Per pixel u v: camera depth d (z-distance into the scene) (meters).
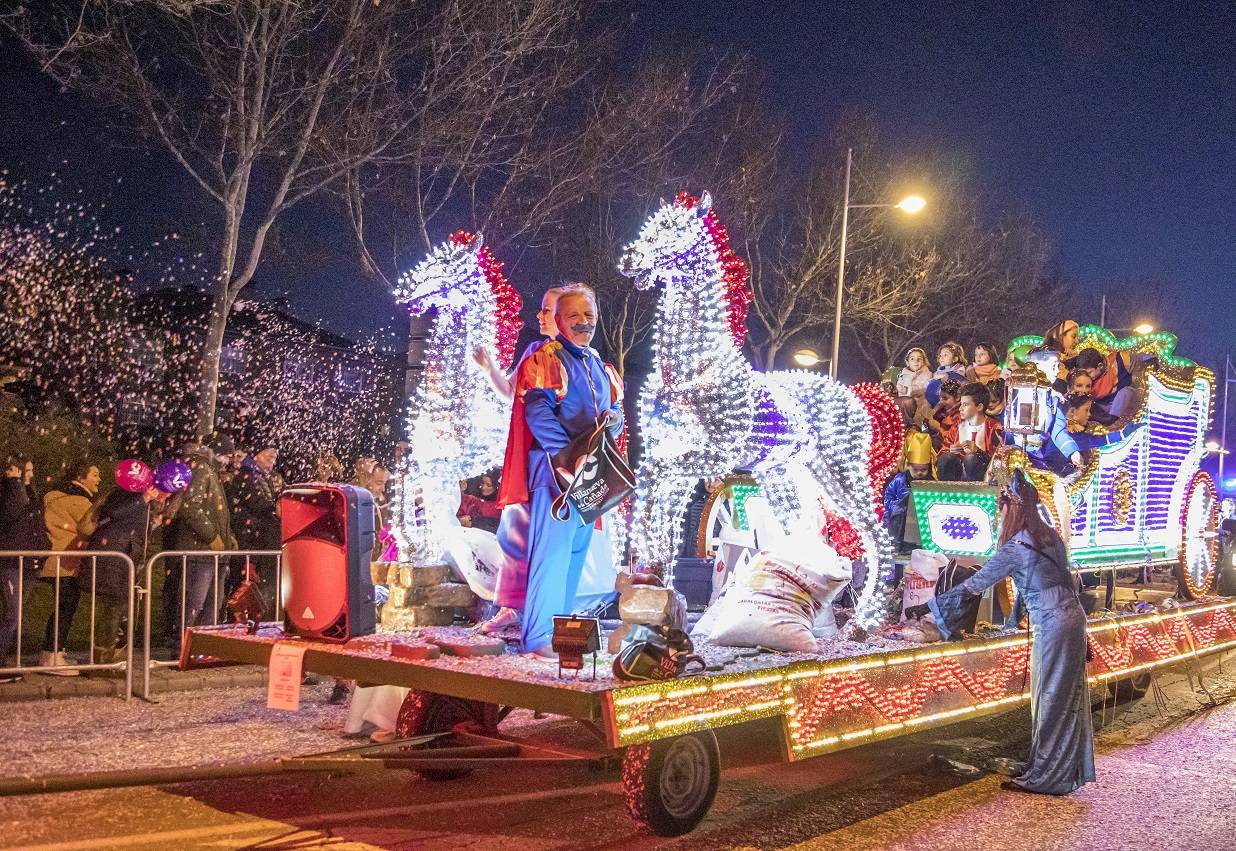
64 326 17.91
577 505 6.14
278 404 21.28
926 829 6.34
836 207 28.03
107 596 9.02
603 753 5.66
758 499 8.23
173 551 9.07
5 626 8.72
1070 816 6.70
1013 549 7.38
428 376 7.83
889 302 29.00
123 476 9.13
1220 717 10.01
